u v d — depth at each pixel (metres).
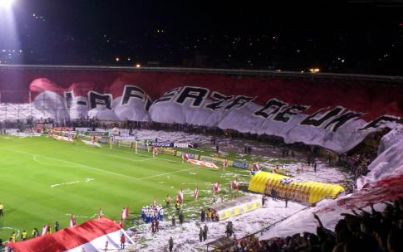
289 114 84.44
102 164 66.75
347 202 35.00
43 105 98.62
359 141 70.38
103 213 47.38
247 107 90.12
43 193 53.25
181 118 93.75
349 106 80.94
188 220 46.34
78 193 53.47
